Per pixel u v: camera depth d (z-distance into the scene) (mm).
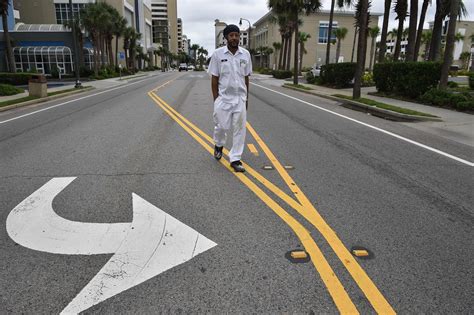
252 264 3285
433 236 3855
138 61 88812
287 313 2682
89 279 3061
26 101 15781
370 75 26328
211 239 3719
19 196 4852
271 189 5145
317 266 3260
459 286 3016
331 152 7336
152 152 7152
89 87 25750
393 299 2842
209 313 2680
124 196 4832
